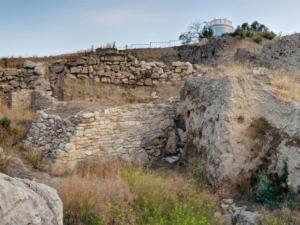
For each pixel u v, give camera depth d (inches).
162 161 427.8
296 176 288.0
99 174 348.5
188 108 439.2
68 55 921.5
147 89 597.0
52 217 171.5
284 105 338.0
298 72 501.7
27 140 432.8
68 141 378.3
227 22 1595.7
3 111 550.0
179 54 1299.2
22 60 912.9
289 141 307.3
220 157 333.4
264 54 607.8
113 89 600.4
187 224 223.9
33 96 618.8
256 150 335.3
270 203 283.7
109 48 707.4
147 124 432.5
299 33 558.3
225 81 373.1
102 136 398.9
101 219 226.2
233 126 342.0
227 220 263.9
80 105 519.2
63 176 350.3
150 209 256.5
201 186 332.5
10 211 148.4
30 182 182.7
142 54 1283.2
